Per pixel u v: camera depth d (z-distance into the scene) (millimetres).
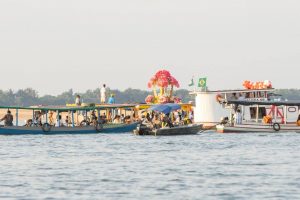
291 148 196500
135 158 169500
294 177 128750
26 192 113250
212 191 112688
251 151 187375
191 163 156125
